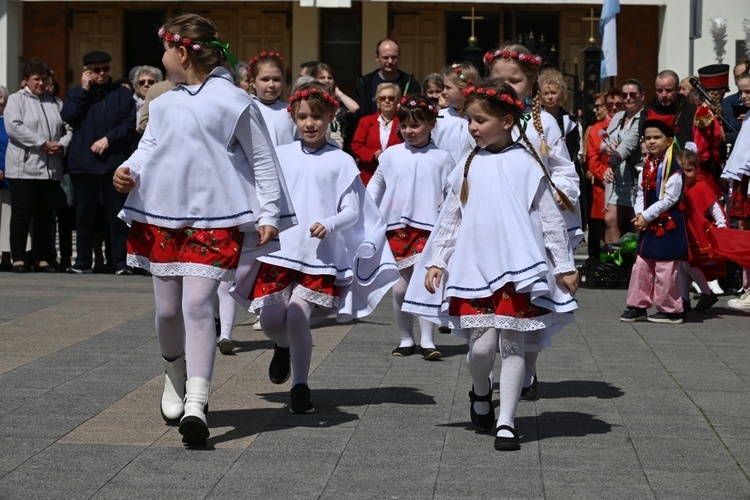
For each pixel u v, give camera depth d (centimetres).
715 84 1346
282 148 725
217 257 596
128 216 604
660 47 2022
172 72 617
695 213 1098
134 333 948
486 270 596
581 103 1841
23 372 778
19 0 2050
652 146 1073
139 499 498
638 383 773
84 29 2216
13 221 1428
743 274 1218
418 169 922
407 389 747
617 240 1389
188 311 593
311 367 821
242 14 2192
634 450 595
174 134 599
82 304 1120
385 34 2181
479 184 607
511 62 689
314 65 1273
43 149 1409
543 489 521
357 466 557
